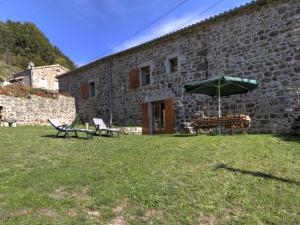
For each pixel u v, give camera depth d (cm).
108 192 454
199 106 1284
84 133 1139
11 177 520
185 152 700
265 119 1071
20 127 1420
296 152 681
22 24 6450
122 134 1206
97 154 707
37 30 6506
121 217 387
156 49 1488
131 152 717
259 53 1098
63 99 1909
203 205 423
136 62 1593
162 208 412
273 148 718
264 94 1080
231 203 436
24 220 364
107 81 1778
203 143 796
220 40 1220
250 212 412
